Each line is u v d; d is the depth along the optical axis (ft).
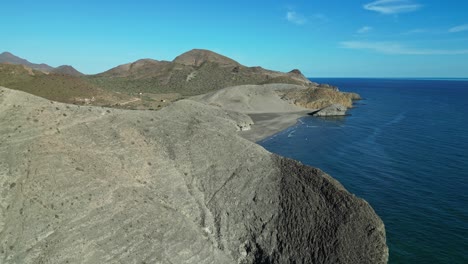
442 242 129.29
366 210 127.13
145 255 103.50
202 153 156.25
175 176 141.79
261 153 165.68
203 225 125.49
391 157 234.99
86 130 138.00
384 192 173.27
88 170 121.90
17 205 102.99
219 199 136.15
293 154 246.06
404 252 123.65
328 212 125.49
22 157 114.73
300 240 117.50
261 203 134.10
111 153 135.13
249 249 120.78
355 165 217.36
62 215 105.29
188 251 110.11
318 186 140.26
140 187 128.67
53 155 119.85
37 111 132.87
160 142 155.22
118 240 104.68
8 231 97.04
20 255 93.25
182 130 167.84
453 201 161.99
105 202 114.52
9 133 120.26
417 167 212.02
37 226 100.01
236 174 148.15
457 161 223.71
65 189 112.06
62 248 96.84
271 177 147.95
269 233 122.83
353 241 112.47
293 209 129.49
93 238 102.47
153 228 112.47
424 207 156.35
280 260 113.70
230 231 125.08
